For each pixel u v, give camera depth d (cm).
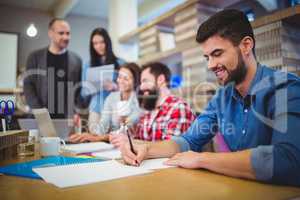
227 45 83
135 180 61
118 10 290
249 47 86
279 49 131
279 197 49
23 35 372
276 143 64
